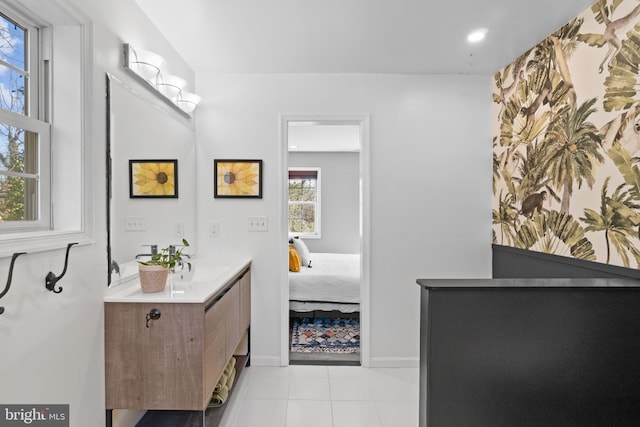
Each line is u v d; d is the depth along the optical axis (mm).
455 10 2082
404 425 2193
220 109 3014
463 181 3061
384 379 2807
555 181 2299
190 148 2887
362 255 3064
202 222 3016
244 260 2943
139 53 1956
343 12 2107
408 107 3045
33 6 1368
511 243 2797
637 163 1729
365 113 3035
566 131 2201
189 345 1733
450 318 1611
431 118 3047
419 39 2439
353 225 6402
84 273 1557
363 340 3047
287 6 2039
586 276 2047
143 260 2115
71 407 1483
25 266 1230
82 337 1550
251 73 3018
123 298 1720
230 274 2305
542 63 2434
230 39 2439
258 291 3027
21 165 1373
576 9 2053
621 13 1810
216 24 2242
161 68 2209
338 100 3033
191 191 2896
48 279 1324
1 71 1311
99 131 1666
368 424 2203
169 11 2092
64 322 1430
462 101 3055
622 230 1811
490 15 2135
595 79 1981
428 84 3047
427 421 1622
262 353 3029
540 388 1631
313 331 3832
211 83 3010
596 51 1974
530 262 2561
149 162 2180
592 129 1996
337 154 6398
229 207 3020
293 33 2357
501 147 2932
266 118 3021
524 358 1625
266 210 3018
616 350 1633
